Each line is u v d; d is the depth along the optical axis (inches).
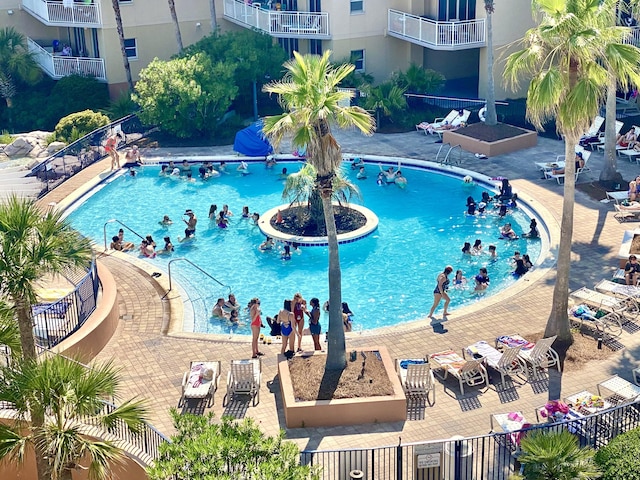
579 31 785.6
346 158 1561.3
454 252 1187.9
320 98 754.8
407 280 1112.2
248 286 1107.3
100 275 1020.5
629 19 1606.8
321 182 775.1
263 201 1391.5
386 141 1642.5
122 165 1545.3
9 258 558.3
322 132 764.0
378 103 1689.2
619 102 1712.6
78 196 1408.7
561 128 824.9
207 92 1632.6
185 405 804.0
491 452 714.8
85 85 1860.2
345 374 809.5
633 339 894.4
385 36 1879.9
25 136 1656.0
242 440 545.6
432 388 802.8
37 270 569.9
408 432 758.5
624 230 1182.3
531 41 826.2
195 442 534.0
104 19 1879.9
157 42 1956.2
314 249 1205.7
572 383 823.1
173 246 1222.3
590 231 1185.4
